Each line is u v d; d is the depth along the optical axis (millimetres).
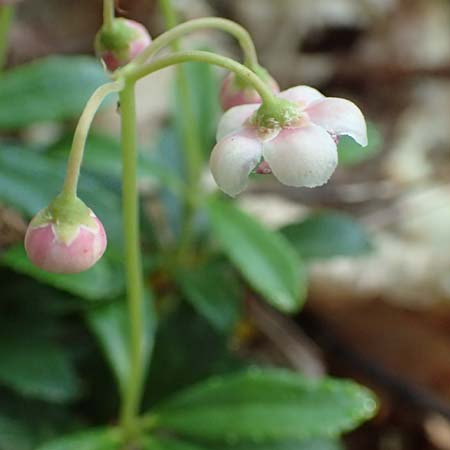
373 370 196
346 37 267
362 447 191
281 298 152
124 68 117
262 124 110
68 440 144
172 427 148
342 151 162
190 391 148
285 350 193
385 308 199
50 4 253
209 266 169
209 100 173
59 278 145
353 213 218
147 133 223
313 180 107
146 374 165
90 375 165
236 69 111
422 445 191
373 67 261
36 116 157
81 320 166
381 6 271
